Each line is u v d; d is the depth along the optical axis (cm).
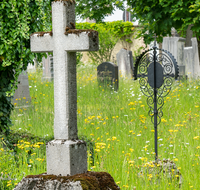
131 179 518
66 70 365
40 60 672
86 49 355
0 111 634
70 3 370
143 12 1367
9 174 495
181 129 791
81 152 369
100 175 371
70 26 372
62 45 366
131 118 960
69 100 367
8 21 591
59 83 368
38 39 386
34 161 569
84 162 374
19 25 591
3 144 617
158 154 647
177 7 1245
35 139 654
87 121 853
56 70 370
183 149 654
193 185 501
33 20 624
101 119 888
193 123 853
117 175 535
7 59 604
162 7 1304
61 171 362
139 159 605
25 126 870
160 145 650
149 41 1409
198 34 1334
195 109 1059
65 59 366
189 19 1248
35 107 1116
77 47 358
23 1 591
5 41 589
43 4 643
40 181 350
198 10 1152
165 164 541
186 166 573
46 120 930
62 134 367
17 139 654
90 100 1295
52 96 1321
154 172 518
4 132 648
